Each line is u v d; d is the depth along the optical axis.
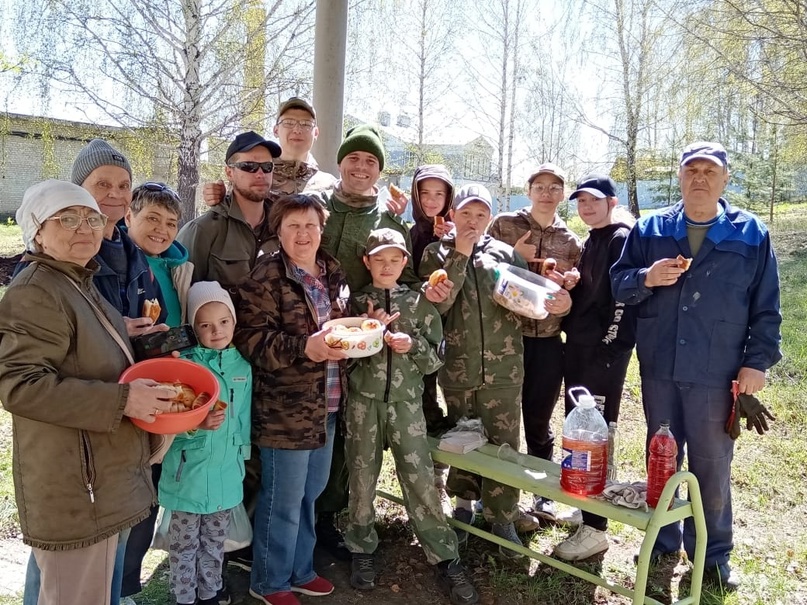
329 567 3.16
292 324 2.62
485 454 3.04
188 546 2.52
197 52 7.36
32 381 1.75
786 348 6.59
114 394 1.85
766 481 4.09
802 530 3.56
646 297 2.93
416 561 3.23
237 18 7.52
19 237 13.37
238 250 2.91
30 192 1.90
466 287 3.13
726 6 10.11
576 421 2.66
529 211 3.71
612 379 3.27
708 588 2.96
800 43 9.27
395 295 2.96
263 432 2.62
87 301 1.94
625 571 3.13
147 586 2.91
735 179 16.38
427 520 2.94
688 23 10.91
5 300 1.80
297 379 2.61
